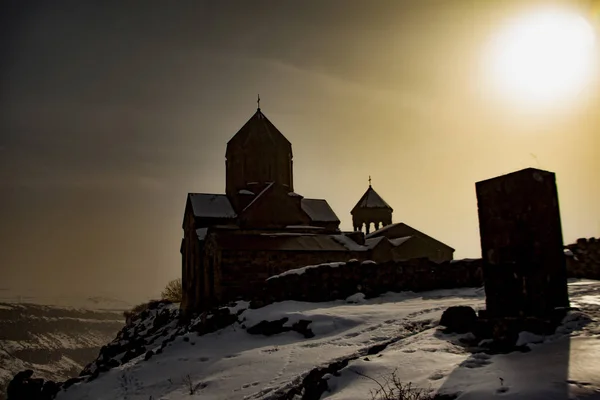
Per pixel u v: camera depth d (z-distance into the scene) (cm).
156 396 1128
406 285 1803
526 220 943
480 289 1700
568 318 860
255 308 1619
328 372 900
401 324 1184
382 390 730
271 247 2905
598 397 564
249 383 1023
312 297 1697
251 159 3847
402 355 879
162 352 1477
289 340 1305
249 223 3356
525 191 950
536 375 653
